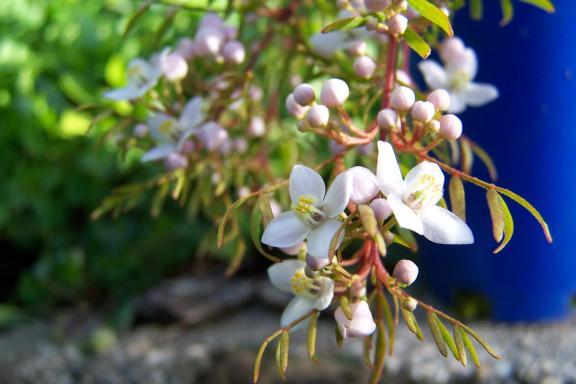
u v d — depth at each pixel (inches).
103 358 16.1
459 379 14.2
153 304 17.8
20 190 19.6
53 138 19.5
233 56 10.2
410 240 8.5
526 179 14.2
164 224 19.4
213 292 18.3
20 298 20.2
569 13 13.2
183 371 15.4
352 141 8.2
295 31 10.8
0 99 19.6
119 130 10.2
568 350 14.9
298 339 15.7
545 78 13.5
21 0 20.6
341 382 13.9
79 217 20.4
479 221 14.9
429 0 9.5
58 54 20.1
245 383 14.3
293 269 8.1
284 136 11.5
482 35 13.6
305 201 7.5
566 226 14.7
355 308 7.8
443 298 16.9
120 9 20.4
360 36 9.9
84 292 19.5
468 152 9.8
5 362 16.2
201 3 12.9
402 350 14.9
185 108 9.8
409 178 7.5
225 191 10.3
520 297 15.6
